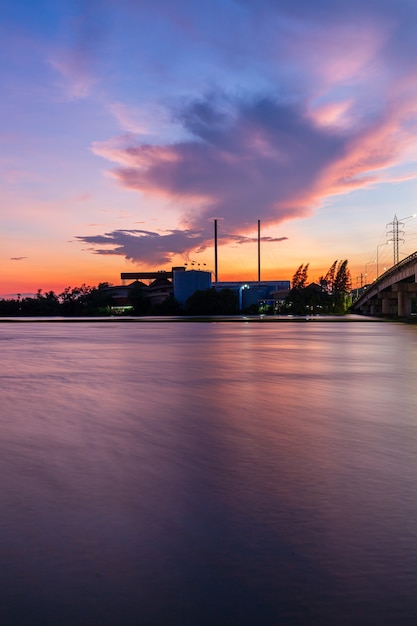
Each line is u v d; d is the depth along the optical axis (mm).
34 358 25266
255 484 6668
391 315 122938
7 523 5426
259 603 3945
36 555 4699
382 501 6027
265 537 5043
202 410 11859
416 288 106562
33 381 17047
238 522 5414
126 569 4438
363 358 24953
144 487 6570
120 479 6914
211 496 6219
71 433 9641
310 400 13188
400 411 11727
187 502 6016
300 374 18688
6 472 7234
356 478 6918
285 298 168750
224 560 4590
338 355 26609
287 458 7922
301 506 5867
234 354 27172
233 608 3887
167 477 6992
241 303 180000
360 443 8844
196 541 4965
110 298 181750
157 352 28578
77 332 53594
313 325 73438
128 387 15531
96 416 11219
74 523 5410
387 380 17109
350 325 73500
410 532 5156
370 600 3979
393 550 4770
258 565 4500
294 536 5066
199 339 40656
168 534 5129
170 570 4422
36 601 3982
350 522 5402
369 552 4727
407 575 4336
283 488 6508
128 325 74500
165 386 15742
